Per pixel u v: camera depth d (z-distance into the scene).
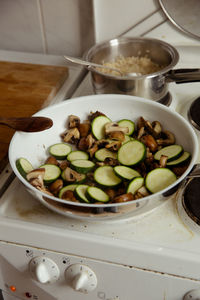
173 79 0.77
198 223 0.60
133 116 0.75
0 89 0.90
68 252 0.62
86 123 0.75
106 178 0.66
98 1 0.92
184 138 0.69
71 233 0.60
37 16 0.98
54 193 0.65
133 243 0.59
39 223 0.62
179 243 0.58
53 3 0.95
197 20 0.90
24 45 1.04
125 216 0.59
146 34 0.95
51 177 0.67
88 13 0.94
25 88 0.90
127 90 0.78
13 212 0.65
